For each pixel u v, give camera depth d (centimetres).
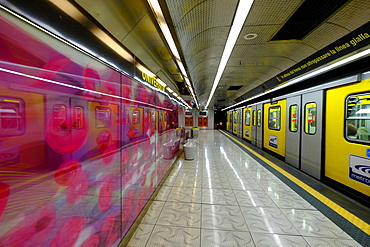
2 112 105
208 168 517
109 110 198
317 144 411
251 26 268
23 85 112
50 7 116
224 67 490
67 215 146
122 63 223
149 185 304
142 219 255
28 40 106
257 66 481
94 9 158
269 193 342
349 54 284
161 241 210
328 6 217
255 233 225
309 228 234
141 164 276
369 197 289
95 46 167
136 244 205
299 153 492
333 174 366
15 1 94
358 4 208
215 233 225
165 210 280
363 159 299
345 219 253
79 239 154
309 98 441
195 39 294
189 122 2395
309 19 248
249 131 1027
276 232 227
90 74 165
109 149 199
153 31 251
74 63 145
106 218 185
